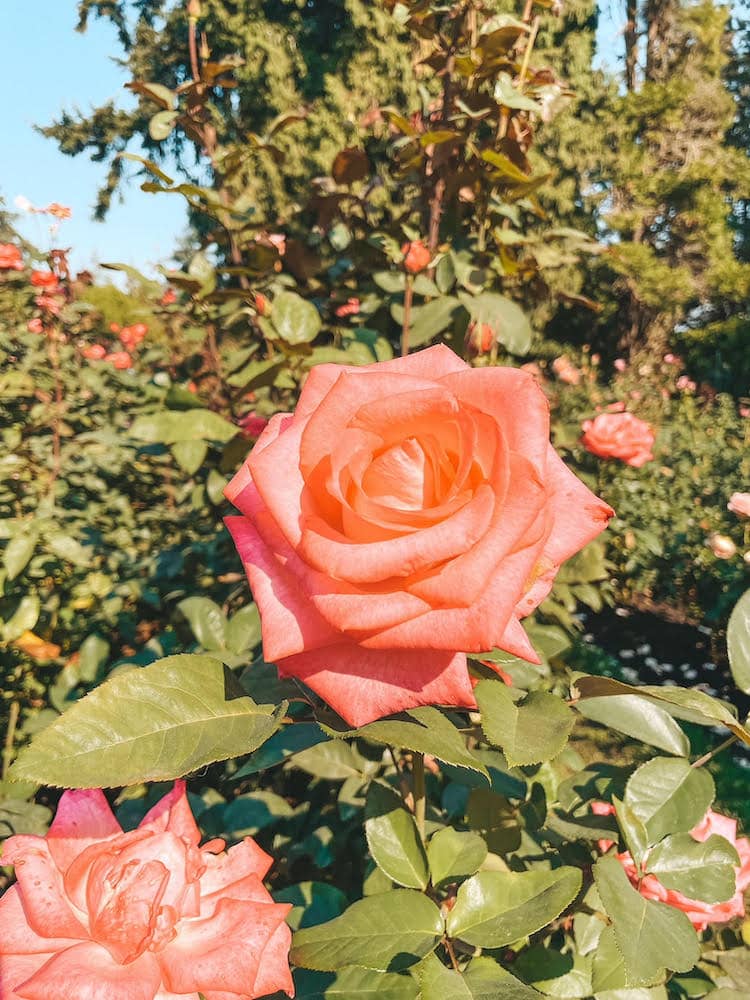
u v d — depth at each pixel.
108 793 1.80
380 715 0.64
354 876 1.65
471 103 2.05
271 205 10.62
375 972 0.87
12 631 2.03
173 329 3.67
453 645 0.59
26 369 3.87
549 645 1.36
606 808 1.11
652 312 16.75
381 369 0.80
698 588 6.43
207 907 0.72
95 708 0.67
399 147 2.24
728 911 1.14
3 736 2.31
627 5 18.84
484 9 2.00
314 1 12.57
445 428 0.65
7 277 4.16
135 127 10.06
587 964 1.04
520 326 1.96
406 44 11.59
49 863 0.71
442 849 0.93
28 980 0.63
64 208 3.88
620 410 3.47
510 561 0.64
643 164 16.08
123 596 2.37
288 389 2.15
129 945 0.64
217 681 0.74
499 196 2.19
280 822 1.70
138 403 4.24
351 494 0.66
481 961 0.80
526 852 1.23
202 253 2.08
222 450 1.88
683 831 0.94
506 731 0.71
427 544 0.60
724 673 5.59
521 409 0.68
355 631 0.61
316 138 11.24
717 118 17.69
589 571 2.20
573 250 2.15
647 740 1.01
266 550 0.72
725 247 16.64
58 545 2.15
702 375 15.52
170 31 6.02
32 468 2.98
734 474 7.22
